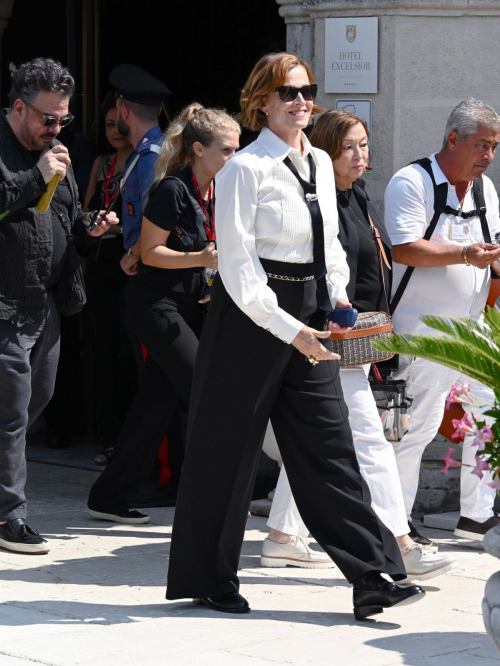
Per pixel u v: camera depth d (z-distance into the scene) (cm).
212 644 496
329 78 770
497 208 694
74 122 1012
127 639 503
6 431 659
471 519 713
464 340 432
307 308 527
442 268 667
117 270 887
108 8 1014
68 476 893
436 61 757
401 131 761
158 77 1047
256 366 521
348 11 761
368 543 525
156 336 701
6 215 636
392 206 666
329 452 527
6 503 666
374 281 634
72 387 998
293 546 638
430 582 612
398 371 658
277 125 521
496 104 762
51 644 495
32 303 661
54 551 671
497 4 750
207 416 531
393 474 598
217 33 1052
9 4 998
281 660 475
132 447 733
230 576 554
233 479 534
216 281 529
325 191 534
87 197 920
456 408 696
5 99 1036
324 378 530
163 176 706
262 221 516
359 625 529
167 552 672
